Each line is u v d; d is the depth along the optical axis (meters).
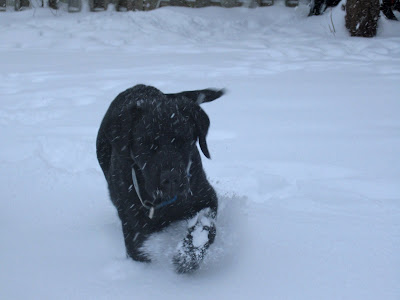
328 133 3.01
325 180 2.44
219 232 1.92
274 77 4.47
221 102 3.65
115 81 4.29
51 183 2.49
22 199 2.34
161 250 1.81
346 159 2.66
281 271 1.72
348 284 1.64
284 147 2.82
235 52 6.09
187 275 1.72
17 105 3.72
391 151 2.74
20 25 7.50
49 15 8.47
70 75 4.68
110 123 1.82
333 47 6.23
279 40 7.00
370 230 1.95
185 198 1.77
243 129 3.10
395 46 6.38
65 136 3.03
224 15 8.32
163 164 1.68
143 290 1.65
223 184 2.41
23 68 5.07
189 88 4.01
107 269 1.77
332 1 8.16
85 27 7.54
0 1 8.85
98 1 8.84
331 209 2.15
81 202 2.31
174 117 1.76
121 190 1.85
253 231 1.96
